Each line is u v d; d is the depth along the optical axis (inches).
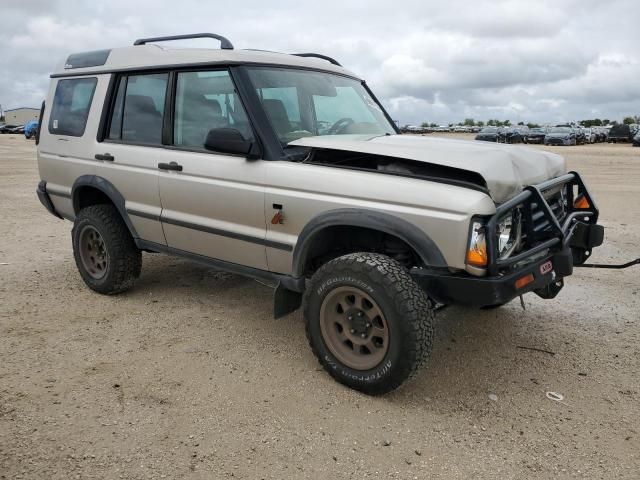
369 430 120.8
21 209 397.7
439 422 124.3
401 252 140.4
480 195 121.5
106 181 192.1
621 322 183.9
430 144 147.4
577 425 123.8
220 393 135.1
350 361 135.0
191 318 182.7
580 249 158.9
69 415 124.3
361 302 131.0
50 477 103.7
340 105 182.1
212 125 163.6
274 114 156.4
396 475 106.3
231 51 161.0
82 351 156.6
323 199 137.3
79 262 205.8
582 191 163.2
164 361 151.4
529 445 116.2
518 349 162.9
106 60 197.3
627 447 115.9
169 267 239.6
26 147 1275.8
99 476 104.3
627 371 149.6
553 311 193.3
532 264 129.3
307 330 141.4
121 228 194.5
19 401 129.5
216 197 159.5
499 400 134.3
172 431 119.0
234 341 165.5
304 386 139.2
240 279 224.2
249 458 110.5
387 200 128.4
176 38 185.3
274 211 146.9
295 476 105.6
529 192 131.6
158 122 178.7
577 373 148.5
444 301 126.1
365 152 136.7
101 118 194.9
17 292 206.7
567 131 1690.5
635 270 242.5
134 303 196.1
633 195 476.7
